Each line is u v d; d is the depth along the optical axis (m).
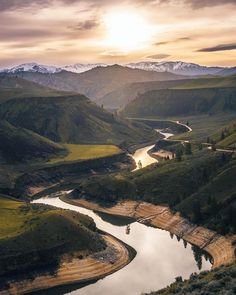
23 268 191.38
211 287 130.62
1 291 180.62
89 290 186.25
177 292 137.12
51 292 186.50
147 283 189.25
